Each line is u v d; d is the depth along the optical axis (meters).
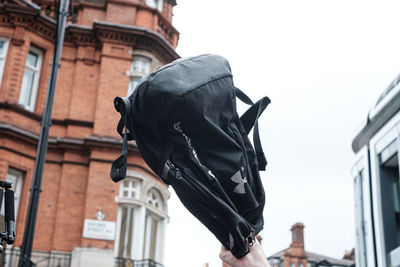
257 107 2.39
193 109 2.00
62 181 15.38
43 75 16.28
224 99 2.11
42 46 16.39
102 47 16.73
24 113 15.34
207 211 2.02
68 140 15.58
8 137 14.77
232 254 2.06
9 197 3.22
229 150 2.06
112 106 16.16
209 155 2.04
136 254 15.32
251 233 2.04
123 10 17.44
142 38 16.92
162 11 19.00
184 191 2.03
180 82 2.01
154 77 2.05
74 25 16.72
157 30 18.05
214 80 2.08
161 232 16.75
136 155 15.90
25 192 14.84
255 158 2.21
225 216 1.99
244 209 2.09
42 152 10.84
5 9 15.77
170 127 2.02
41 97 16.03
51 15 17.41
